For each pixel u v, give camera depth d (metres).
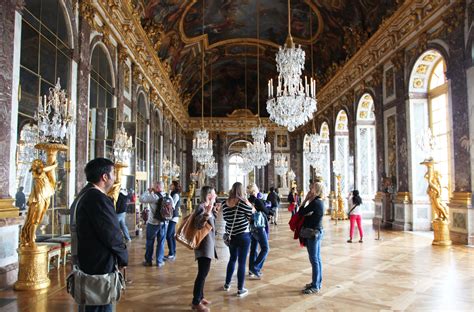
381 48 17.23
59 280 6.85
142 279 7.17
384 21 15.74
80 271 3.05
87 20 10.57
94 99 11.52
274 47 29.19
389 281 6.95
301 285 6.73
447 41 12.21
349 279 7.11
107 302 3.02
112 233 3.02
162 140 23.86
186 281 7.02
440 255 9.49
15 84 7.02
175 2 19.88
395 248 10.65
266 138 37.34
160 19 20.00
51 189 6.61
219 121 37.72
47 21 8.49
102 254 3.04
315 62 27.42
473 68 10.90
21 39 7.39
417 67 14.50
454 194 11.61
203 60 30.23
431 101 14.73
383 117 17.12
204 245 5.49
